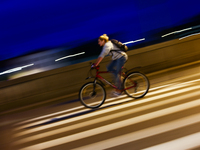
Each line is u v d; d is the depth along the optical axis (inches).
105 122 154.2
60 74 361.7
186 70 328.8
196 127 110.7
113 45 191.2
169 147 95.3
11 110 329.4
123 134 123.2
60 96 351.9
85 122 165.9
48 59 818.8
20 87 349.4
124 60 192.1
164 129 117.0
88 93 201.3
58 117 207.3
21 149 136.9
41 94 351.3
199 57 413.4
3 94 344.2
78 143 125.1
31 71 799.1
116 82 199.3
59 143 132.3
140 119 143.5
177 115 135.8
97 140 123.1
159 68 393.1
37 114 252.8
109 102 215.5
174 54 404.8
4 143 160.7
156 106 166.7
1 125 239.5
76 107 235.1
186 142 96.7
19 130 191.5
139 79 206.5
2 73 759.1
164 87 237.6
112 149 106.3
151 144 102.1
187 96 177.8
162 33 666.8
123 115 161.3
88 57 830.5
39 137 154.7
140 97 206.8
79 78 366.3
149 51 393.1
